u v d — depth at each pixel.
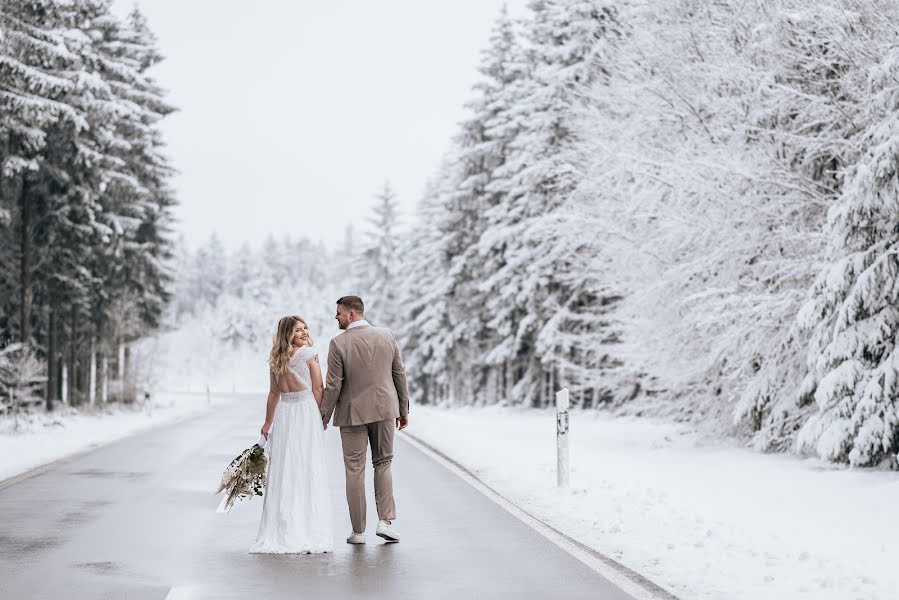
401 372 10.45
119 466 18.98
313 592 7.87
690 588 7.98
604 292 27.61
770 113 19.45
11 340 40.06
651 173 21.77
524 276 44.69
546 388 48.59
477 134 55.56
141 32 54.38
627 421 33.53
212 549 9.88
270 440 9.98
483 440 25.42
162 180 53.69
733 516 11.83
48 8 32.59
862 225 15.62
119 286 49.50
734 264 20.34
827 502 13.17
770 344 19.36
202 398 81.75
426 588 8.03
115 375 52.78
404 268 72.56
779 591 7.73
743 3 20.50
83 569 8.80
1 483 15.90
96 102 37.06
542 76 42.28
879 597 7.46
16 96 31.25
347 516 12.29
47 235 37.34
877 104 16.02
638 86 22.61
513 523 11.66
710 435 22.48
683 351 22.25
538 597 7.71
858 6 17.97
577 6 40.16
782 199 19.42
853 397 15.77
